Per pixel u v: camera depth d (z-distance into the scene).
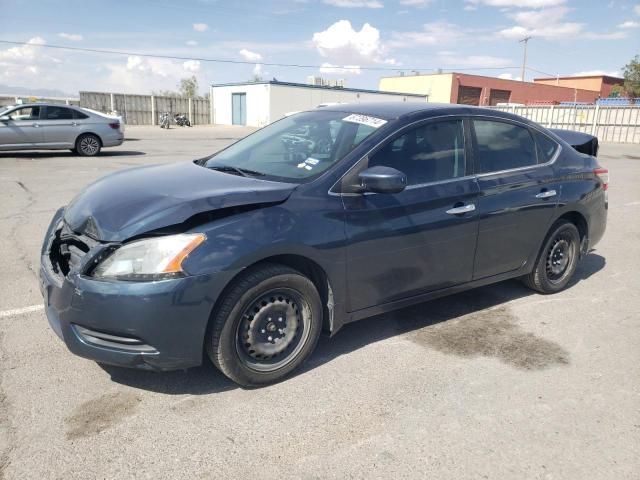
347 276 3.31
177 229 2.79
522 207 4.18
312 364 3.44
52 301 2.92
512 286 5.01
